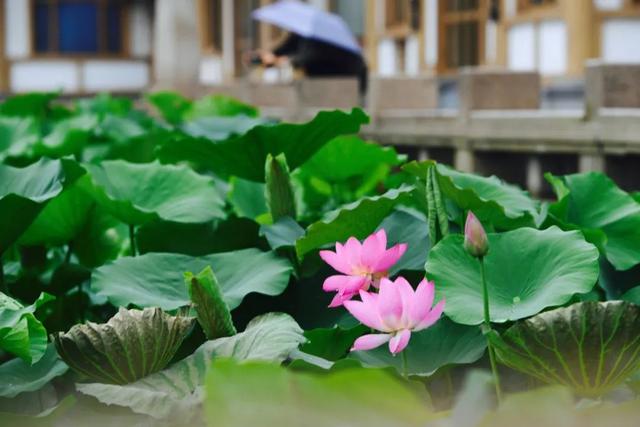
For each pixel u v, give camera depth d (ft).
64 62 177.78
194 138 17.57
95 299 16.31
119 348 11.42
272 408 8.31
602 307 10.96
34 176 15.11
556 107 98.53
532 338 11.03
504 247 12.75
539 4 104.22
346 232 14.48
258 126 17.40
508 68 109.19
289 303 14.39
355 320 13.84
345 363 11.00
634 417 8.18
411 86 67.82
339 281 11.94
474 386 8.23
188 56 95.20
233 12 159.02
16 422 10.85
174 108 58.90
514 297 12.47
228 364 8.41
